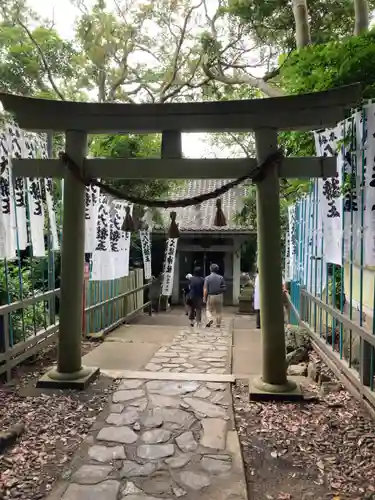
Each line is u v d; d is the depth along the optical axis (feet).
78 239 16.98
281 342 15.94
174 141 16.62
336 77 16.96
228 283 56.59
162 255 56.18
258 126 16.02
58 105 16.40
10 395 15.57
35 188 19.20
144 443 12.11
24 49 41.24
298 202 27.78
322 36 31.42
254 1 34.01
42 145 20.16
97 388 16.31
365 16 22.95
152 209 42.32
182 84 42.14
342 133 15.64
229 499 9.68
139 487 10.10
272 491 10.16
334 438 12.53
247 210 45.70
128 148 34.50
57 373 16.75
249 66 39.06
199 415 13.92
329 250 17.21
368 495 9.91
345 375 16.66
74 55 43.21
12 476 10.51
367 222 13.30
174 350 23.11
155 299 53.62
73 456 11.41
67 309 16.89
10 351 16.94
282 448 12.03
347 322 15.58
